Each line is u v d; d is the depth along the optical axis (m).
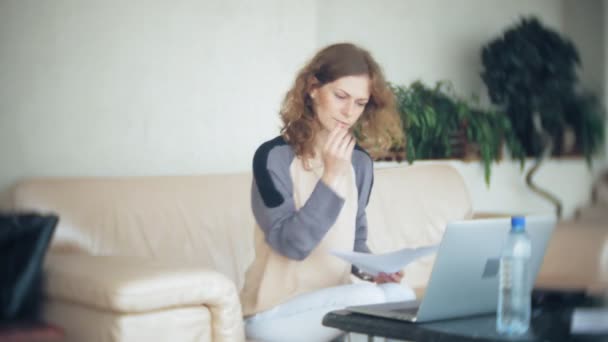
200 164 3.06
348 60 2.51
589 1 4.56
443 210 3.15
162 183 2.56
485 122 3.91
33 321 2.07
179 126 3.01
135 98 2.92
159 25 2.97
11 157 2.69
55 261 2.15
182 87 3.02
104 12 2.86
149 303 1.85
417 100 3.69
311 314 2.12
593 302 1.83
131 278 1.88
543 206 4.22
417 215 3.08
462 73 4.07
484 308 1.72
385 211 3.00
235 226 2.60
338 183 2.23
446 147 3.75
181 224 2.50
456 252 1.59
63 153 2.78
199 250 2.50
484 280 1.67
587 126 4.34
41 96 2.74
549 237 1.78
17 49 2.70
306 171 2.31
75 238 2.34
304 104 2.43
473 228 1.60
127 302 1.83
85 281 1.94
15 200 2.33
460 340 1.49
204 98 3.07
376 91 2.65
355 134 2.71
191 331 1.93
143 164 2.93
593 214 4.05
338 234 2.26
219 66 3.10
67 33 2.79
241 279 2.56
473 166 3.93
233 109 3.14
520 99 4.10
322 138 2.41
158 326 1.88
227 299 1.97
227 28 3.12
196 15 3.05
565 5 4.55
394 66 3.83
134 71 2.92
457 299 1.65
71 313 2.00
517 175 4.14
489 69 4.08
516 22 4.24
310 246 2.16
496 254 1.66
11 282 2.06
